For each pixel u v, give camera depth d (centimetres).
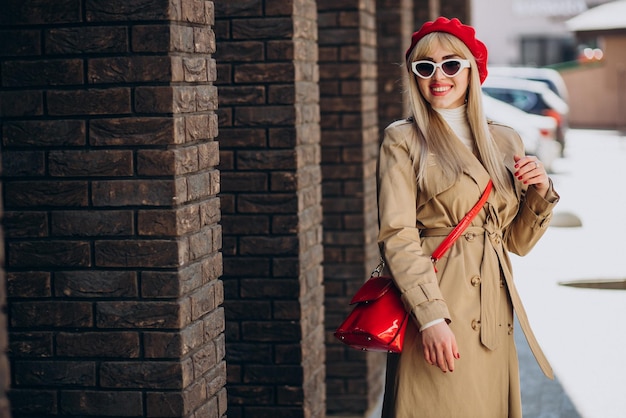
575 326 1026
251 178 592
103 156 407
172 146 405
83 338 412
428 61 405
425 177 402
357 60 744
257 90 588
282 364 602
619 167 2673
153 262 407
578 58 5347
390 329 386
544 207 412
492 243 409
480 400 400
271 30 584
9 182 412
